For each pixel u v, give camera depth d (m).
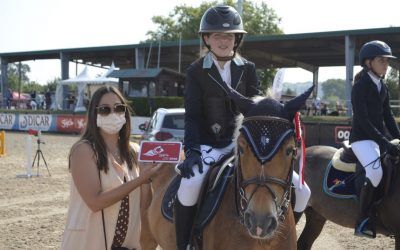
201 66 3.58
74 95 35.91
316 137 14.16
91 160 3.09
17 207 8.75
